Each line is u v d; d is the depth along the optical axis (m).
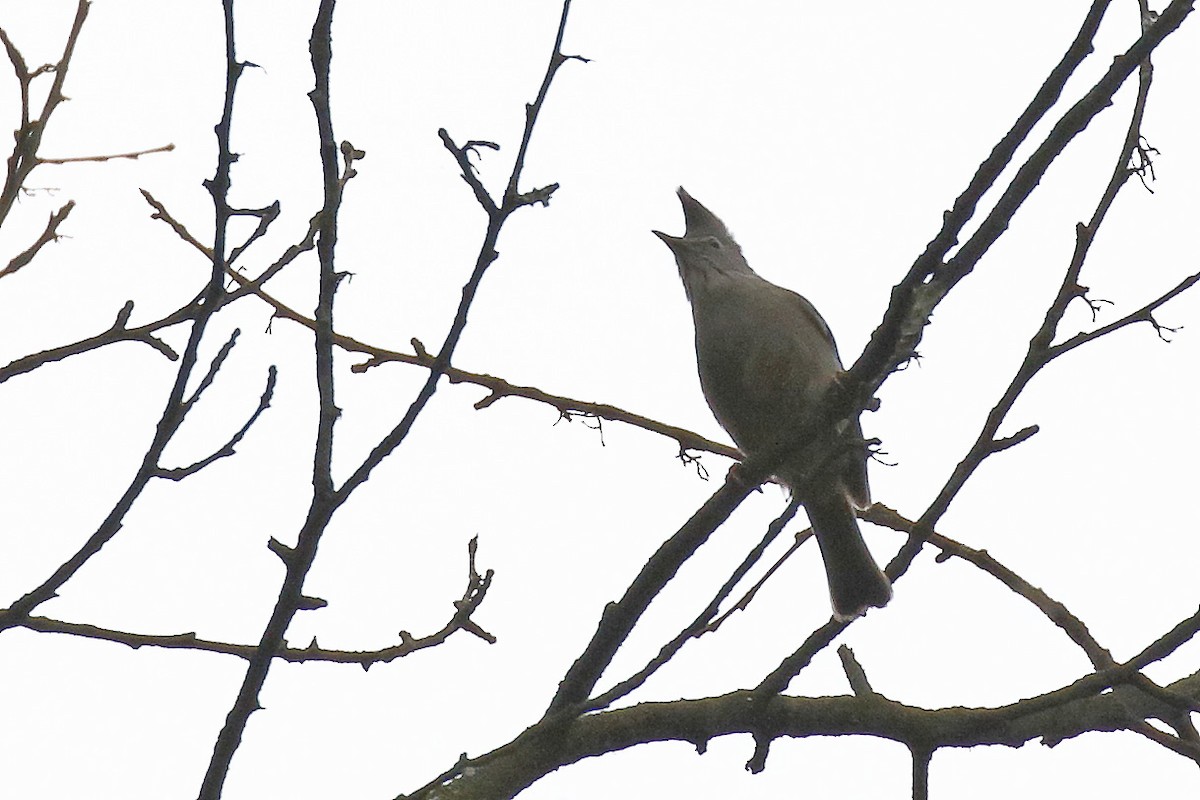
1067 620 9.21
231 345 6.89
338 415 6.72
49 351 7.41
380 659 7.71
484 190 6.33
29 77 7.17
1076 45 6.68
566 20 6.35
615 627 8.38
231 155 6.45
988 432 7.64
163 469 6.98
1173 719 9.13
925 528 7.79
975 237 7.23
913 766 8.69
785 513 7.43
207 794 7.35
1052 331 7.48
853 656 9.13
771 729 8.70
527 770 8.48
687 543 8.26
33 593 7.04
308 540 6.86
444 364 6.59
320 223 6.53
